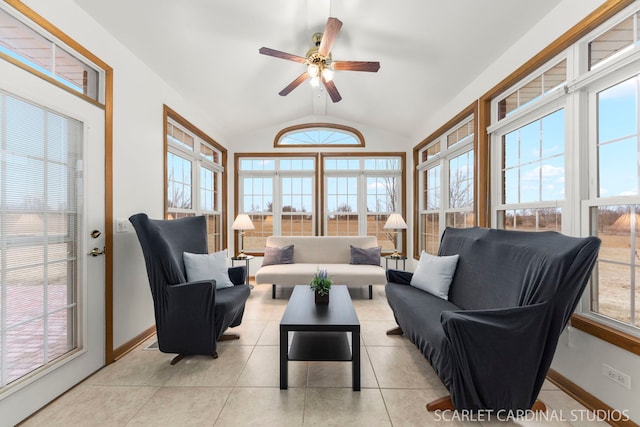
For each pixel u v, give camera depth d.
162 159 3.02
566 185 1.93
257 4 2.27
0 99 1.46
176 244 2.59
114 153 2.29
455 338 1.46
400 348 2.40
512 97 2.57
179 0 2.13
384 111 4.43
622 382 1.48
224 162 5.16
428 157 4.68
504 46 2.42
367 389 1.83
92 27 2.09
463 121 3.40
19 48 1.63
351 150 5.34
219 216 5.07
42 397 1.65
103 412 1.62
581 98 1.83
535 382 1.49
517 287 1.74
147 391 1.81
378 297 3.92
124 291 2.37
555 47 1.95
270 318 3.11
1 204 1.47
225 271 2.73
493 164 2.78
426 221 4.74
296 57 2.47
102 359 2.12
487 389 1.47
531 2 1.96
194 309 2.10
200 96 3.61
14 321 1.53
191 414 1.60
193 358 2.24
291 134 5.44
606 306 1.69
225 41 2.67
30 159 1.62
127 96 2.46
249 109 4.38
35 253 1.65
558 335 1.45
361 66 2.52
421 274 2.66
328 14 2.42
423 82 3.29
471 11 2.16
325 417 1.57
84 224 1.97
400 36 2.61
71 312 1.90
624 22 1.62
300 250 4.54
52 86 1.74
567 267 1.41
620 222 1.63
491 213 2.79
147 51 2.57
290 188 5.43
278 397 1.75
